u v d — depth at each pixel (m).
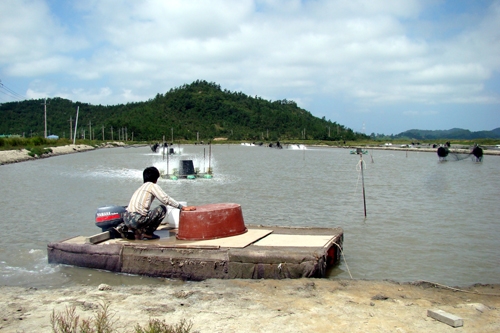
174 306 6.82
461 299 7.46
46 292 7.76
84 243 9.56
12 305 6.95
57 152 71.88
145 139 176.75
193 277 8.55
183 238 9.53
